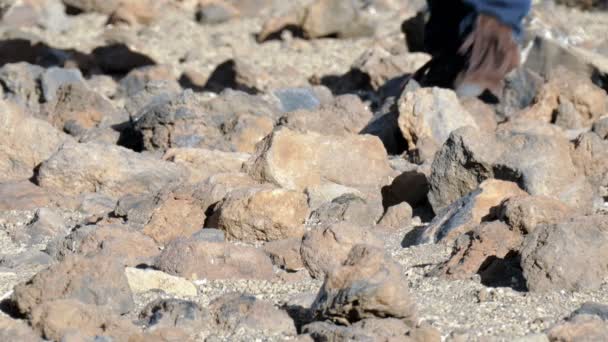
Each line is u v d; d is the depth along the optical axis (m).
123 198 14.53
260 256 12.22
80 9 34.66
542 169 14.38
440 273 12.12
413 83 20.69
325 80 25.69
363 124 19.11
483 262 12.05
